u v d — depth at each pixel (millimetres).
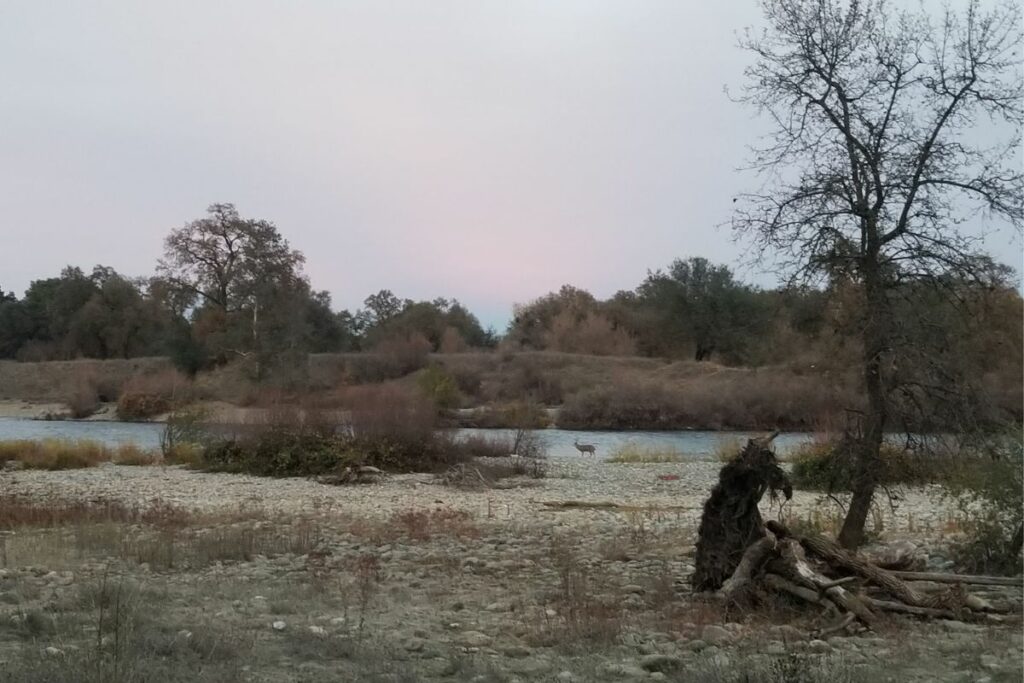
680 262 84438
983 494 13367
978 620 10906
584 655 8688
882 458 13703
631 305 92438
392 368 72812
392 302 108688
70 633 8258
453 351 84625
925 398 12969
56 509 19000
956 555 13898
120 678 6684
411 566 13961
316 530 16797
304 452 30547
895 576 11789
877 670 8203
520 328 92500
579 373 74000
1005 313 13531
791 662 7520
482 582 12781
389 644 8680
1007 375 14406
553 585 12469
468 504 23766
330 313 86312
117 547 14281
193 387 67625
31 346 94562
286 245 76750
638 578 12938
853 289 13203
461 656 8219
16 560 12805
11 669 6898
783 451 36375
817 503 16922
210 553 14148
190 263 74312
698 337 81438
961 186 12789
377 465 30844
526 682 7605
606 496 26328
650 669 8164
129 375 76188
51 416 69938
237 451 31953
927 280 12867
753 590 10906
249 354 69812
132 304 92250
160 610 9648
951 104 12891
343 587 11859
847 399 17609
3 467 32562
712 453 40562
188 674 7246
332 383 68500
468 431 40812
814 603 10695
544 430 57531
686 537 17359
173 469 32375
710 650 8930
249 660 7906
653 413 59625
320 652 8250
